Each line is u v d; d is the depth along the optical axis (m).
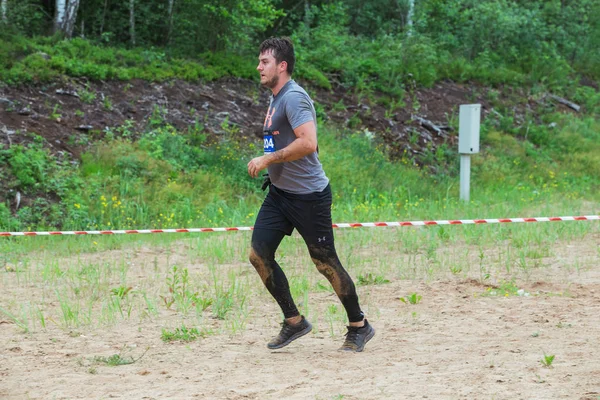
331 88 22.45
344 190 17.45
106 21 23.41
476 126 17.53
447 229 12.51
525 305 7.46
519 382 4.91
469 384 4.89
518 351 5.73
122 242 12.17
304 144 5.54
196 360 5.75
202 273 9.57
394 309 7.46
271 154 5.54
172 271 9.72
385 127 21.67
